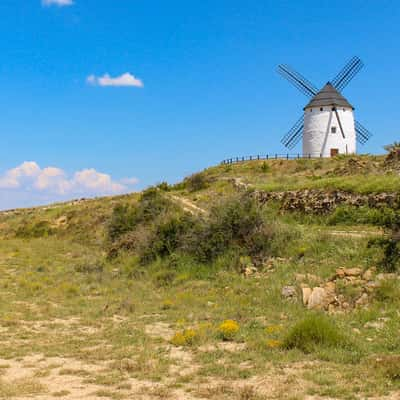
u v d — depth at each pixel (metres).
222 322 17.02
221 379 11.04
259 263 24.41
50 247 44.81
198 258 27.11
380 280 18.03
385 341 13.32
